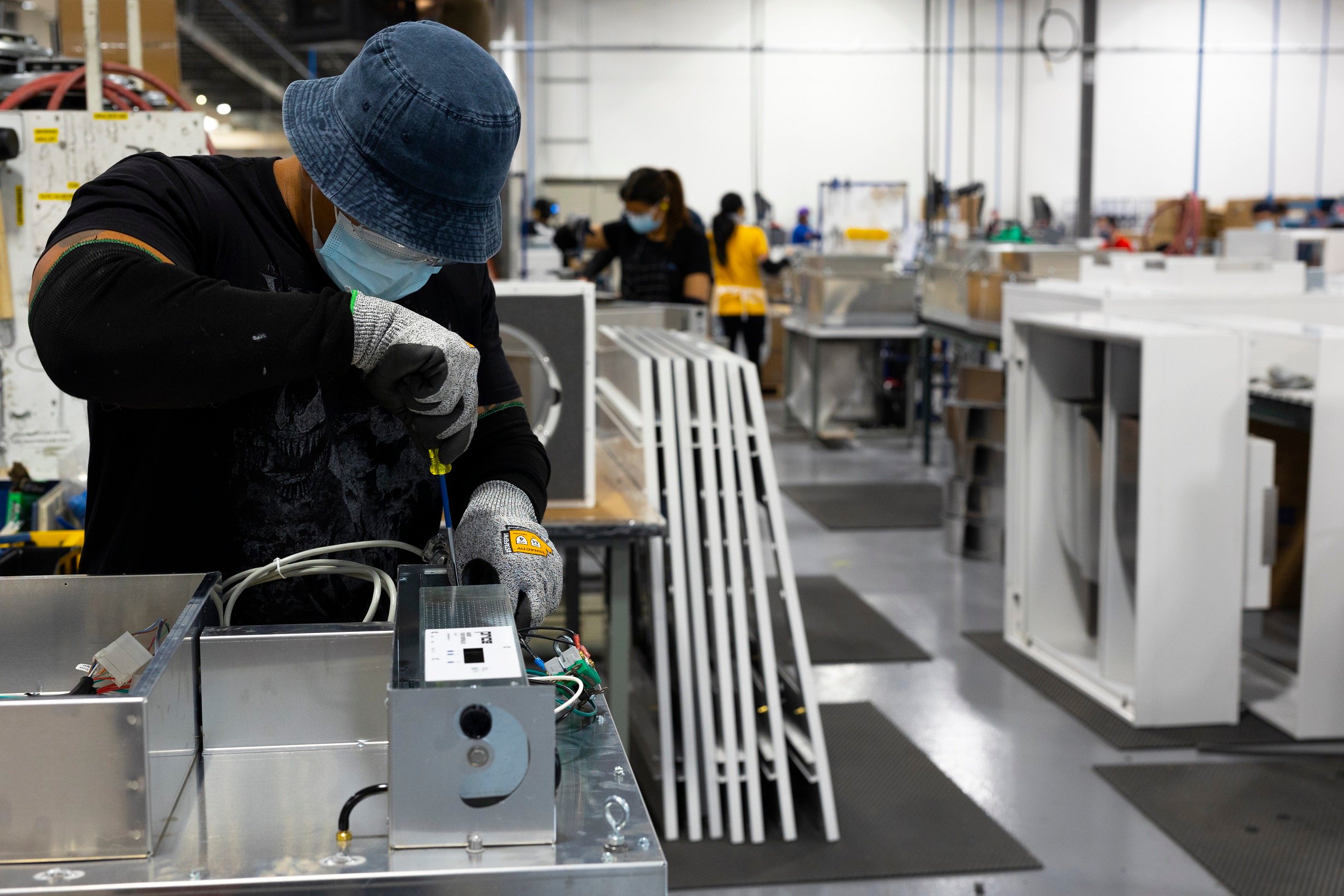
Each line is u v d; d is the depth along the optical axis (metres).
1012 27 12.95
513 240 4.66
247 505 1.02
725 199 6.72
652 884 0.64
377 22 3.36
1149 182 13.38
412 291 1.03
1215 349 2.79
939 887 2.20
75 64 2.15
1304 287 4.48
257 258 0.98
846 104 12.84
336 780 0.79
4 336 2.03
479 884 0.62
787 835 2.38
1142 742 2.84
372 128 0.83
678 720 2.62
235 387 0.77
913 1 12.75
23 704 0.65
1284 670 3.03
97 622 0.92
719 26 12.62
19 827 0.65
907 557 4.65
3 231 1.99
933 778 2.66
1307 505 2.92
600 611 3.54
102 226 0.84
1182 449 2.82
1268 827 2.40
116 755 0.66
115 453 1.00
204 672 0.83
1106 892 2.17
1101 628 3.14
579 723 0.83
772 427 7.69
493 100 0.85
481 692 0.64
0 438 2.05
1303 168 13.47
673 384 2.51
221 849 0.67
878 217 9.59
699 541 2.47
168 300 0.76
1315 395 2.71
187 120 2.02
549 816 0.66
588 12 12.48
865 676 3.33
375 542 1.01
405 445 1.07
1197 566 2.87
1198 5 13.06
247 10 5.92
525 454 1.13
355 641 0.85
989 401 4.63
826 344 7.21
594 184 11.86
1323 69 13.28
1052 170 13.22
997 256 5.40
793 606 2.45
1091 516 3.25
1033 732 2.94
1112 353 3.02
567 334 2.25
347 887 0.62
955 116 13.00
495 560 0.92
